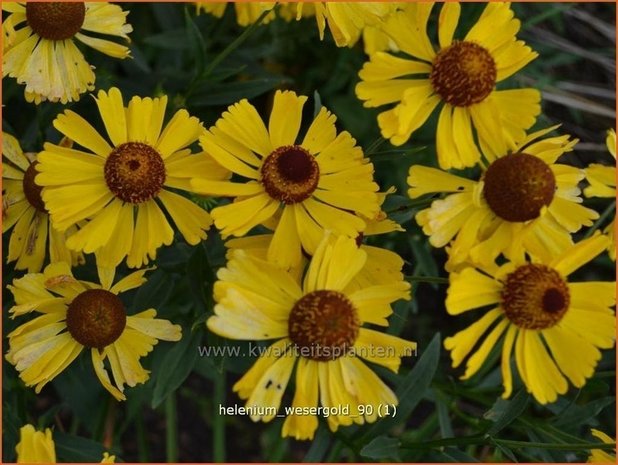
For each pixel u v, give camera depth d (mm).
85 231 344
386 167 499
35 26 375
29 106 477
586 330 342
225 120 344
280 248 342
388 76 349
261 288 332
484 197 344
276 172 341
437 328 544
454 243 337
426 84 351
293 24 489
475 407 537
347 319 335
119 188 346
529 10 542
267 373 330
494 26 355
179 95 425
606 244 341
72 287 357
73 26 378
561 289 341
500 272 335
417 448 385
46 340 355
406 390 387
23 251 372
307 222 345
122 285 359
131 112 353
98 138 351
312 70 522
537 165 342
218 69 448
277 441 500
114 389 354
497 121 349
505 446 372
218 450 483
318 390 338
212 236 474
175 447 483
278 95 349
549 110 586
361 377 336
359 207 344
